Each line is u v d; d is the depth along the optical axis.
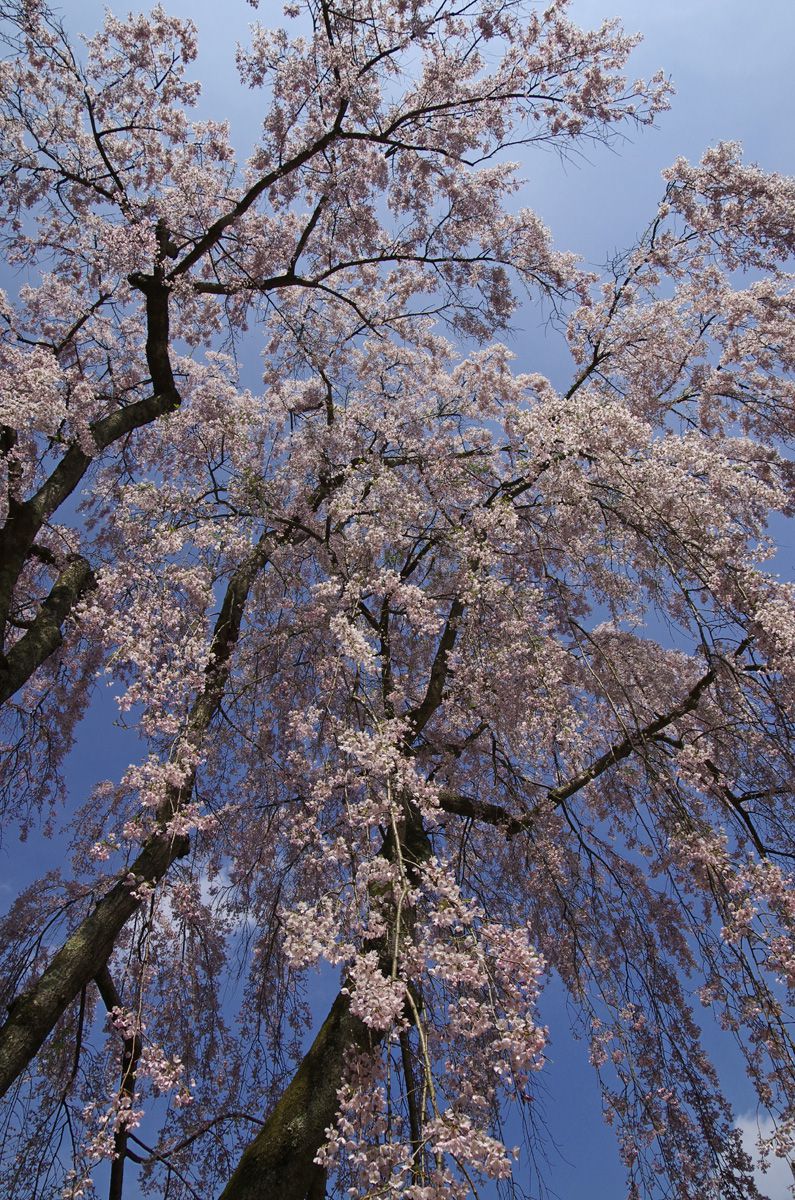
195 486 5.86
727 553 4.34
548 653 4.67
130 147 6.48
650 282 6.71
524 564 5.71
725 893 3.93
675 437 5.09
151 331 6.64
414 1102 3.51
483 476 6.21
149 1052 3.31
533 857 5.36
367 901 3.14
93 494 7.82
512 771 5.61
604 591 5.82
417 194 7.20
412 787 3.40
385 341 7.75
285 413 7.91
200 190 6.78
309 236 7.76
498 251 6.99
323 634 5.59
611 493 5.11
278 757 5.64
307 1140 3.38
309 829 3.92
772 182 6.30
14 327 6.87
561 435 4.86
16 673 4.91
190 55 6.71
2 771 6.31
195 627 4.31
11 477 5.15
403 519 5.45
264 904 5.68
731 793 5.12
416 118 6.63
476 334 7.28
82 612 4.61
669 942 5.69
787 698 4.19
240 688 5.26
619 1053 4.36
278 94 6.66
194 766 4.30
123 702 3.81
